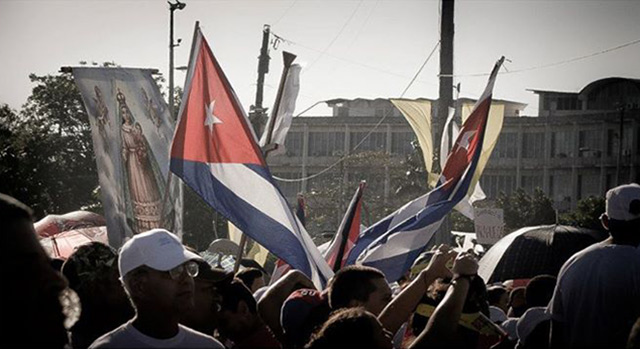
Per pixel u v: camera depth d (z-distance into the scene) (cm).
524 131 9112
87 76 1168
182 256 504
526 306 864
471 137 1052
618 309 648
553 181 9062
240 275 881
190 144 905
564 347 667
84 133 5125
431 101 2131
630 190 660
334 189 7000
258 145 902
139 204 1186
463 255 562
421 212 967
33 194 4528
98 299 616
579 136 8981
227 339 670
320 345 434
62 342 385
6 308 368
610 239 669
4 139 4522
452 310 549
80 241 1475
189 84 916
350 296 591
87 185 4931
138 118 1198
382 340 437
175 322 505
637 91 8844
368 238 1011
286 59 1141
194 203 4531
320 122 9338
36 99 5141
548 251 1410
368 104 9656
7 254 369
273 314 699
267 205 893
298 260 883
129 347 498
